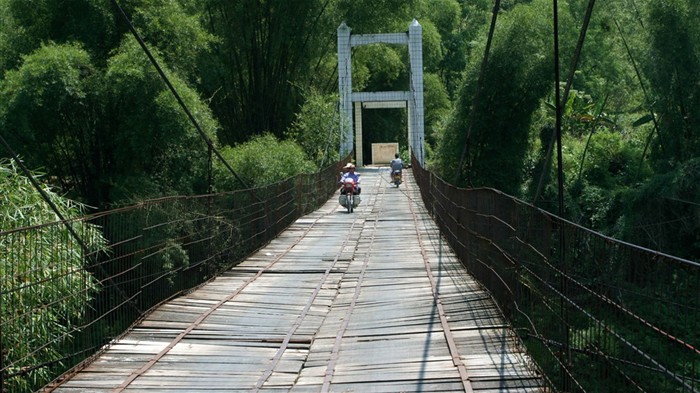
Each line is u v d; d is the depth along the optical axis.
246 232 14.07
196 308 9.10
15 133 16.88
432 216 20.77
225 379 6.22
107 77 17.09
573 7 32.16
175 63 20.39
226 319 8.55
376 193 30.03
